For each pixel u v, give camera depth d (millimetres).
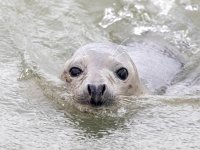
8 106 19188
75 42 26375
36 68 22844
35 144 16578
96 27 28375
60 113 18719
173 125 18062
